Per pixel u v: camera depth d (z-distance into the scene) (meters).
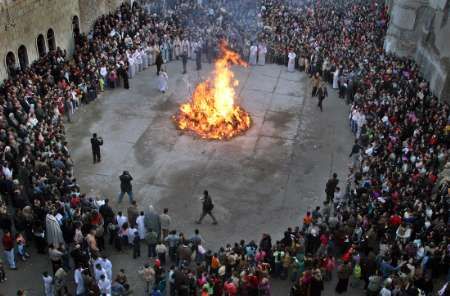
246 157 23.88
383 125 23.33
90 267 17.14
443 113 23.38
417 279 16.34
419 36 30.25
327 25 34.25
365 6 38.28
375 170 20.52
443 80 25.62
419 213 17.95
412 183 19.41
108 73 28.61
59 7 29.45
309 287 16.11
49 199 18.36
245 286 16.08
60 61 27.91
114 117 26.48
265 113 27.39
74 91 26.47
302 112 27.72
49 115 24.02
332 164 23.72
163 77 28.41
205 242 19.05
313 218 18.47
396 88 26.33
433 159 20.56
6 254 17.27
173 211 20.58
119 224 18.22
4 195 19.80
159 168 22.92
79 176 22.20
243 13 36.72
